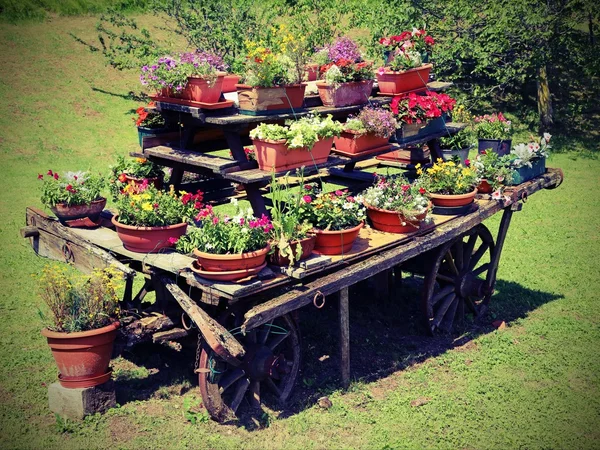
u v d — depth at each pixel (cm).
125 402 330
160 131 400
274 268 316
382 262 345
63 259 377
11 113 804
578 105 966
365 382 357
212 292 297
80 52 962
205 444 301
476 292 424
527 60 841
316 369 369
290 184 439
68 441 298
